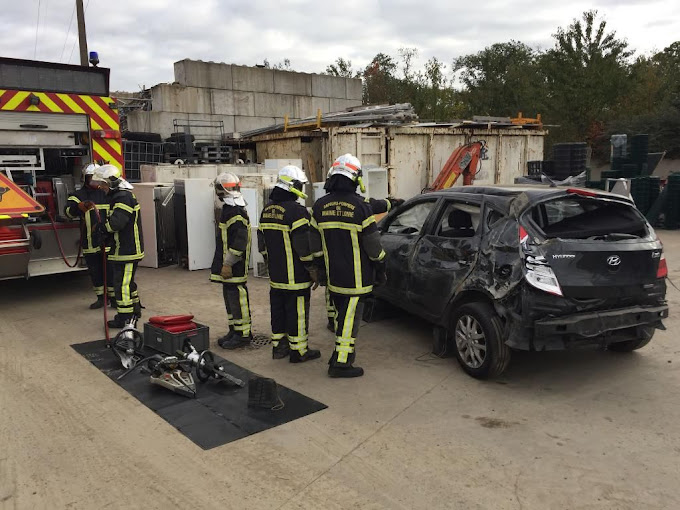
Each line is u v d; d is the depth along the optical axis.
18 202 6.00
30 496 2.95
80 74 7.11
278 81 16.98
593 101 27.16
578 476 3.13
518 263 4.08
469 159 13.03
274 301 4.95
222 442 3.52
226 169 11.27
